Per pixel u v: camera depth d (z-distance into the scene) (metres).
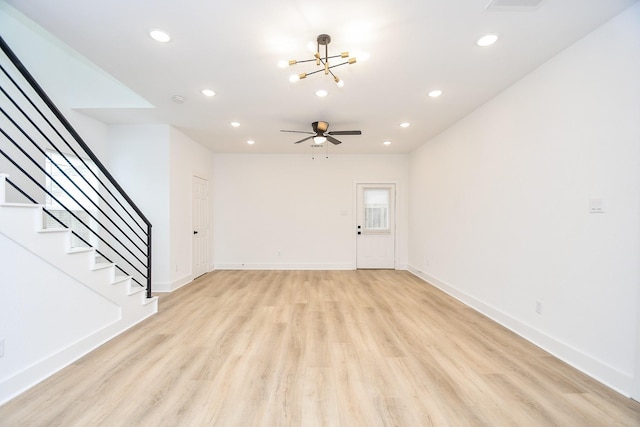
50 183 3.55
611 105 1.96
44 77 3.48
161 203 4.32
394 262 6.27
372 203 6.28
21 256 1.93
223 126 4.36
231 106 3.56
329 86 3.00
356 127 4.35
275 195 6.21
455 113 3.75
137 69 2.66
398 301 3.90
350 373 2.12
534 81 2.64
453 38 2.21
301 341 2.65
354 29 2.11
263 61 2.54
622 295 1.90
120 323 2.84
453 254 4.15
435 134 4.71
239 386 1.96
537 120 2.61
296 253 6.21
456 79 2.84
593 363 2.07
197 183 5.38
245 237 6.19
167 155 4.32
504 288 3.05
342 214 6.23
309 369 2.17
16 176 3.19
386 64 2.58
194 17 1.97
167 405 1.76
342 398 1.84
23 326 1.93
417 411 1.72
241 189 6.18
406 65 2.59
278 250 6.21
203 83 2.94
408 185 6.20
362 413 1.70
